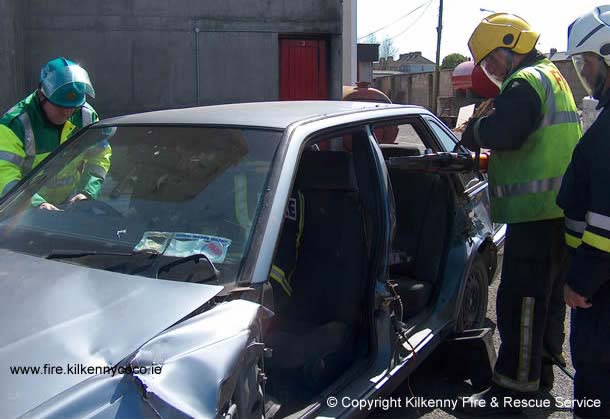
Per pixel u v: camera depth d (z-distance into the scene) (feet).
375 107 11.13
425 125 12.82
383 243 9.53
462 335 12.27
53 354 6.08
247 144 8.71
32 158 12.62
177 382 5.76
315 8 36.24
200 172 8.73
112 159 9.67
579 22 9.13
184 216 8.33
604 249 8.25
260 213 7.83
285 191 8.06
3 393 5.65
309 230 10.03
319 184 9.79
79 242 8.54
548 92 10.37
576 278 8.52
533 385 11.00
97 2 34.27
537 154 10.47
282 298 9.80
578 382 9.07
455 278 12.14
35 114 12.54
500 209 11.05
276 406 8.15
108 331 6.35
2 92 31.14
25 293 7.20
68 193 9.70
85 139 10.39
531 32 10.91
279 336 9.40
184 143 9.26
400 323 9.66
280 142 8.55
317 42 37.22
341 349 9.21
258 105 10.89
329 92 37.42
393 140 15.65
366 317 9.43
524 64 11.00
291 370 8.99
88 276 7.48
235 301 6.79
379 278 9.48
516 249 10.89
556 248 10.82
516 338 10.94
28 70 34.12
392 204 9.84
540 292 10.81
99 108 34.91
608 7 9.01
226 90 35.99
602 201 8.25
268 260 7.50
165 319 6.47
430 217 12.32
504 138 10.17
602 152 8.28
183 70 35.42
